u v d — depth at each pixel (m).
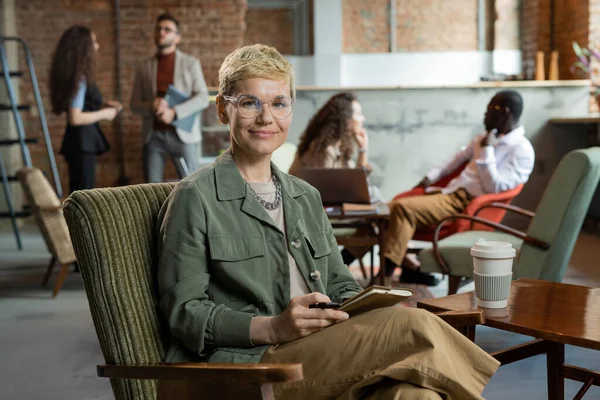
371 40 10.16
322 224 1.98
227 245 1.77
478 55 10.01
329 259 2.00
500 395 2.95
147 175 6.88
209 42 9.34
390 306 1.68
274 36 10.38
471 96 7.99
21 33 9.12
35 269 5.94
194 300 1.72
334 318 1.65
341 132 4.98
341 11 9.98
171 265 1.74
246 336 1.68
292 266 1.87
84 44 6.13
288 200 1.91
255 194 1.88
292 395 1.61
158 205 1.92
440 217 4.73
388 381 1.51
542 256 3.35
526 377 3.16
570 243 3.36
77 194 1.78
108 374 1.63
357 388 1.51
